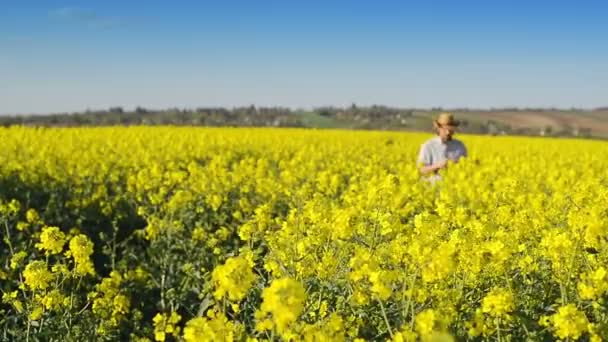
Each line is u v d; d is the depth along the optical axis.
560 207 8.90
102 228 10.56
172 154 19.81
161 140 24.27
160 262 8.31
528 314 4.96
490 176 14.31
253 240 7.15
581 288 4.63
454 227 7.37
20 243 8.93
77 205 11.03
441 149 11.68
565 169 16.78
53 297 5.70
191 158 20.22
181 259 8.47
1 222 8.43
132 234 9.69
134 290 7.68
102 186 11.55
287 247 6.18
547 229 7.74
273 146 25.03
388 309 4.89
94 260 9.19
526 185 13.35
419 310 4.69
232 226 10.04
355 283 4.86
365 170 15.15
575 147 30.41
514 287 5.43
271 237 6.72
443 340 3.67
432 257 4.54
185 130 34.06
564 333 4.04
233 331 4.13
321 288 5.14
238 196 12.70
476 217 8.98
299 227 6.86
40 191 12.73
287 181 13.73
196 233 8.55
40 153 17.11
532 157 21.66
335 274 5.52
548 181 13.84
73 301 6.04
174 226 9.27
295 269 5.67
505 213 7.63
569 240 5.34
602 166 19.27
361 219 7.57
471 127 60.44
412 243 5.09
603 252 6.04
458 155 11.73
